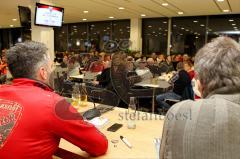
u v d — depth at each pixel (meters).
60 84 2.62
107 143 1.26
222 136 0.66
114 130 1.57
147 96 3.68
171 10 7.75
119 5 6.97
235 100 0.71
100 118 1.75
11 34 14.50
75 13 8.70
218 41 0.79
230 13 8.24
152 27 10.24
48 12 4.39
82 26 11.94
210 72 0.75
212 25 9.07
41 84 1.16
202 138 0.68
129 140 1.41
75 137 1.10
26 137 1.00
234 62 0.73
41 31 4.96
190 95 3.96
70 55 7.80
